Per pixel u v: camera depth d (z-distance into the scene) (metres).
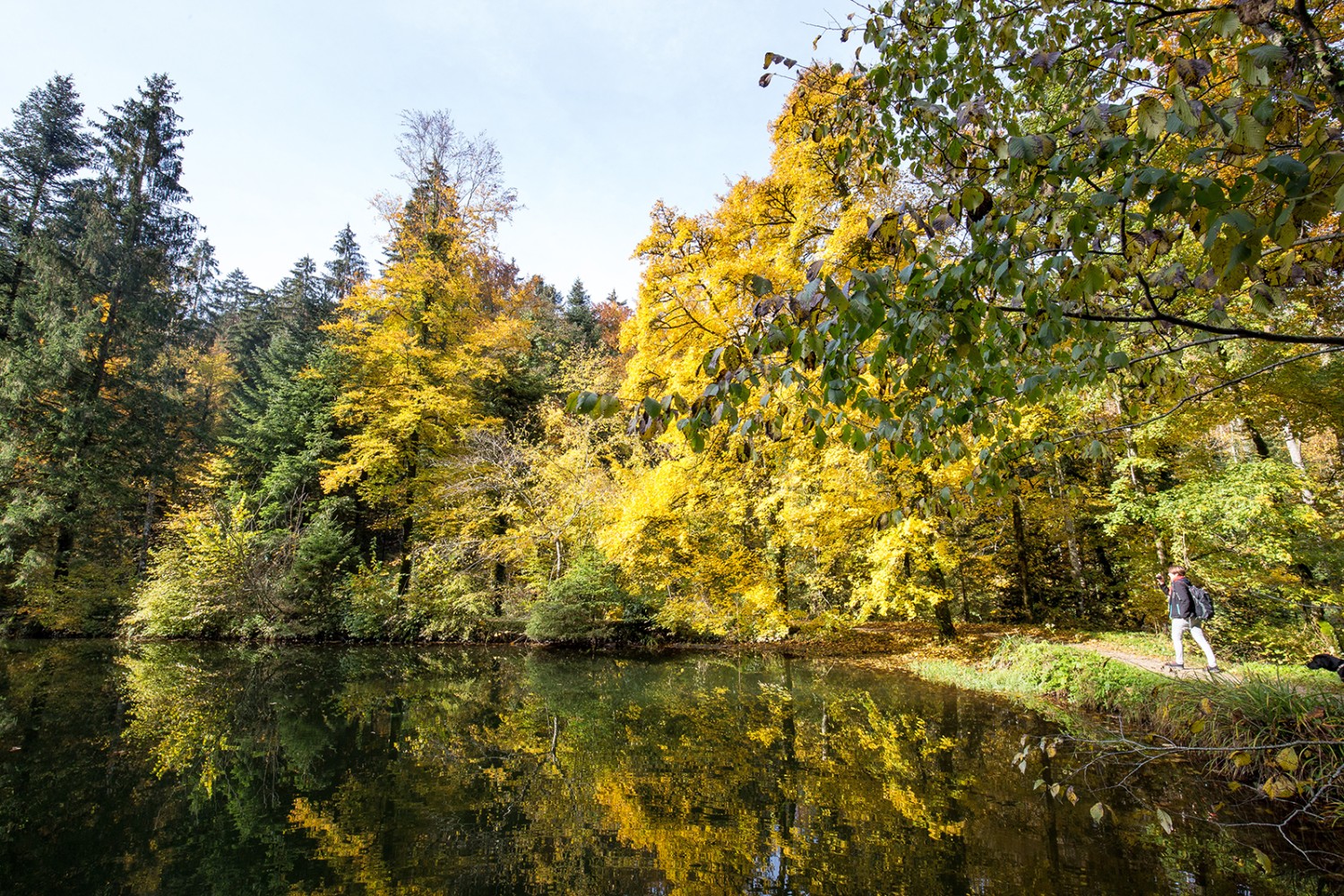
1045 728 6.75
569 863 3.94
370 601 15.49
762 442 10.77
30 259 16.94
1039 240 2.08
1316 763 4.30
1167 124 1.45
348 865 3.95
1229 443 12.52
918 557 10.59
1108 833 4.08
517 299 18.70
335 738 6.92
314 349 24.70
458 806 4.93
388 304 16.33
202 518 16.53
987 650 11.05
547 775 5.66
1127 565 12.43
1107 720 6.86
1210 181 1.39
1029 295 1.82
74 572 16.12
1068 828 4.20
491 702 8.85
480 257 17.38
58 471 15.79
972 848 3.95
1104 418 9.11
